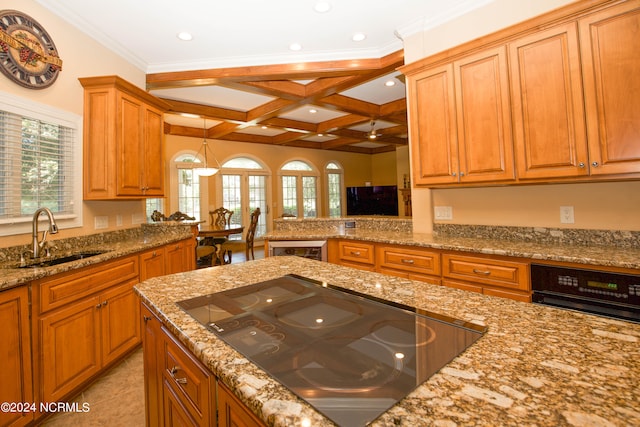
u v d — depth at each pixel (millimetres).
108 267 2227
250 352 740
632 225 1998
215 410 781
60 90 2467
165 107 3314
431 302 1061
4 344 1537
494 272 2055
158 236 3414
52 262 2246
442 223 2869
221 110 5203
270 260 1837
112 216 3059
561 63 1946
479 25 2568
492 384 577
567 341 744
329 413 515
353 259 2941
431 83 2557
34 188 2297
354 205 9336
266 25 2822
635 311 1548
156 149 3207
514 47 2131
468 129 2354
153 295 1177
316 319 939
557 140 1968
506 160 2178
